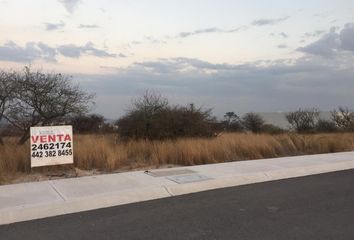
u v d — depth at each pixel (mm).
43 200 8773
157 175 11492
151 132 18531
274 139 18000
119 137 18688
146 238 6691
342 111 40375
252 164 13648
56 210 8281
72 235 6863
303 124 41781
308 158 15320
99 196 9078
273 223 7430
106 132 24062
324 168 13477
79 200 8773
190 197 9469
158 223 7465
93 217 7883
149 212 8188
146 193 9547
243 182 11203
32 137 11836
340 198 9359
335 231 6973
